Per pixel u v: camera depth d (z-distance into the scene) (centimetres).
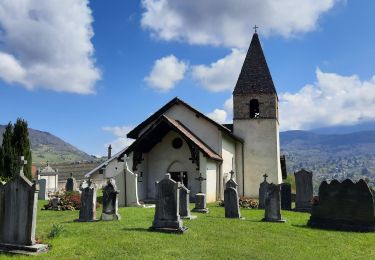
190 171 3231
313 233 1486
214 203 2794
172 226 1354
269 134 3628
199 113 3272
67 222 1598
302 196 2344
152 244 1154
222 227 1516
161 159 3316
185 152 3266
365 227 1559
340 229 1592
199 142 3072
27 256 1001
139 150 3098
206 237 1304
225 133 3338
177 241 1211
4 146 3175
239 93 3741
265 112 3662
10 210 1077
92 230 1359
